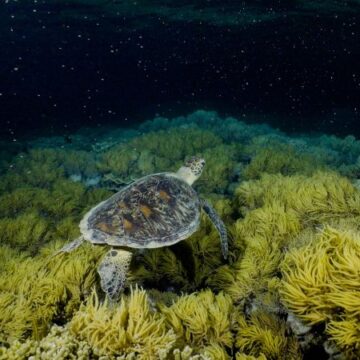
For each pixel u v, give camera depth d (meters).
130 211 2.03
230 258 2.45
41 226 3.21
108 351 1.43
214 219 2.36
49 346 1.37
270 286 2.00
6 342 1.76
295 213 2.49
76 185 4.70
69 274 2.04
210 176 4.66
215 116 9.88
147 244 1.94
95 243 1.95
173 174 2.45
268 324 1.88
